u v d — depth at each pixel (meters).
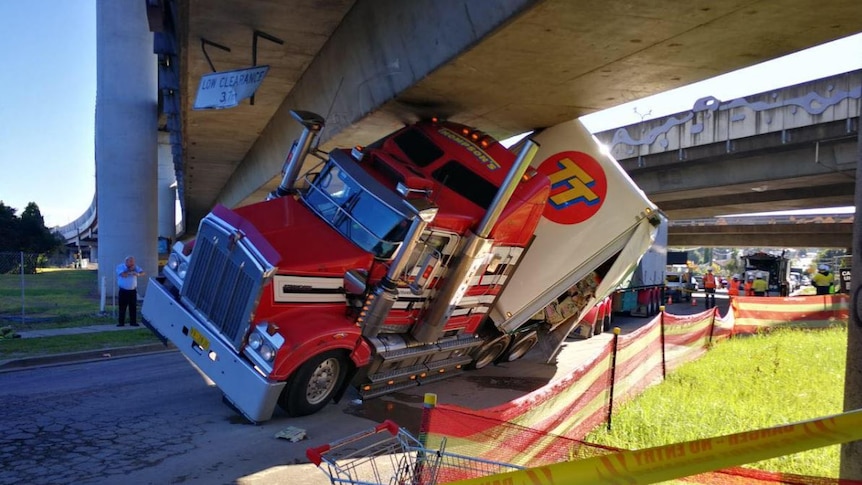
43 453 6.03
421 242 8.01
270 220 7.95
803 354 12.79
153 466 5.79
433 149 9.27
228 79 11.75
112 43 24.42
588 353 13.80
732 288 34.88
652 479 2.26
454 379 10.60
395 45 10.06
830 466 5.95
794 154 25.11
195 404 8.07
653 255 25.38
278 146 18.91
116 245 24.47
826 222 49.56
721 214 42.81
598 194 10.88
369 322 7.70
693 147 27.11
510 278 10.24
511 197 9.19
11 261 44.19
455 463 3.75
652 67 8.85
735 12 6.90
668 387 9.48
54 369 10.45
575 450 4.30
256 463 5.98
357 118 12.25
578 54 8.37
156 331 8.10
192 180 33.62
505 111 11.28
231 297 7.25
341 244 7.92
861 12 6.84
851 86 21.66
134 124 24.64
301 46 12.91
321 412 7.84
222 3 10.84
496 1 7.34
